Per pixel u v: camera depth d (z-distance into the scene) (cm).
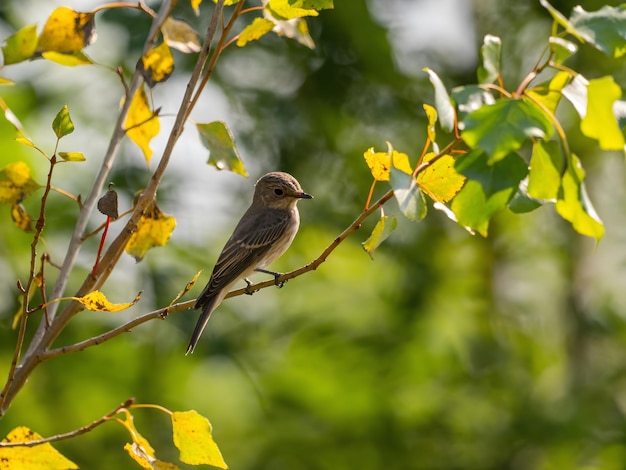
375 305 1695
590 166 1872
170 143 646
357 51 1584
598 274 1873
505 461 1648
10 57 657
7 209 1431
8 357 1465
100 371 1550
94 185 721
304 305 1705
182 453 629
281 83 1631
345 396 1698
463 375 1716
